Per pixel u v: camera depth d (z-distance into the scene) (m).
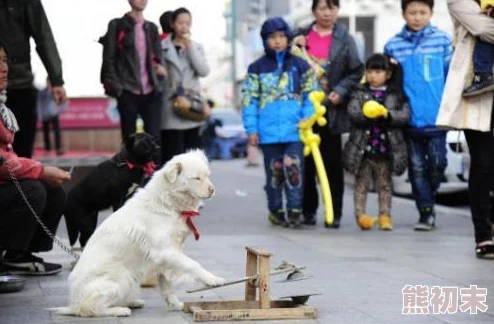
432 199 14.48
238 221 15.49
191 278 7.70
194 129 16.55
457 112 11.09
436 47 13.98
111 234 7.78
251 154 31.77
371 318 7.93
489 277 9.98
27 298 8.76
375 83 14.11
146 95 14.75
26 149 12.91
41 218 9.70
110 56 14.52
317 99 14.11
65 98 12.58
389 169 14.38
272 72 14.38
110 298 7.74
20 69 12.46
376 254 11.73
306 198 15.08
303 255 11.60
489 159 11.18
